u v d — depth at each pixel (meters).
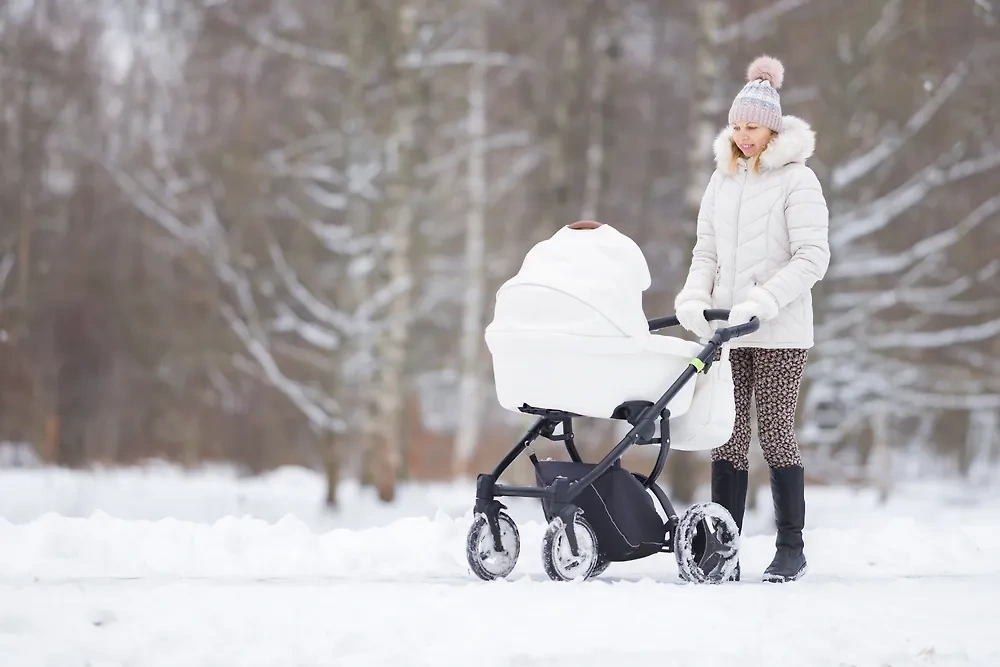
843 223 27.80
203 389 37.91
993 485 34.56
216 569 8.21
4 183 36.31
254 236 30.73
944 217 29.58
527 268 8.06
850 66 27.16
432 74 29.83
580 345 7.66
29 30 35.53
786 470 8.52
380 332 28.22
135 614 5.97
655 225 33.56
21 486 25.92
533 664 5.27
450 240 38.38
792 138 8.48
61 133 36.56
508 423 43.47
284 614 6.09
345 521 24.38
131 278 37.34
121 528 9.08
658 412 7.89
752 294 8.23
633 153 34.06
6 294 36.50
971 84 27.91
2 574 7.67
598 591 7.00
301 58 29.78
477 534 7.86
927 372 29.61
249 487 29.17
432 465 42.44
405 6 28.42
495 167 37.91
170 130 35.47
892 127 27.98
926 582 8.24
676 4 30.06
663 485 29.55
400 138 28.55
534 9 32.09
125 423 38.56
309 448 38.19
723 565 8.08
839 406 29.12
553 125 31.19
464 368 37.66
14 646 5.33
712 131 25.95
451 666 5.16
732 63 26.92
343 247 29.09
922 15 26.28
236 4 29.98
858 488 33.19
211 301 32.09
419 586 7.14
